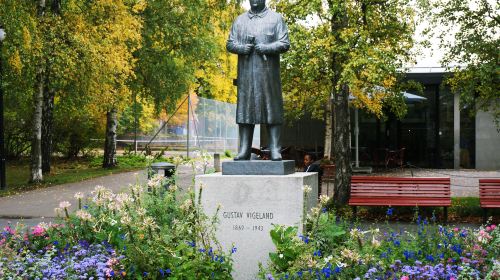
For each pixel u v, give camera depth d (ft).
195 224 23.86
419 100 83.61
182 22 94.79
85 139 115.85
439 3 57.36
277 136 26.58
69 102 79.97
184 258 22.07
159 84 99.40
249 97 26.25
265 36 26.13
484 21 56.90
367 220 46.65
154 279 21.40
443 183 47.16
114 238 24.36
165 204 25.77
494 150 105.40
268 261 24.45
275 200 24.70
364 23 51.06
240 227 24.91
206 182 25.16
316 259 21.72
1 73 65.82
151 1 92.38
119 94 79.87
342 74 46.26
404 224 44.55
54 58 67.97
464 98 58.59
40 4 71.36
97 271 21.01
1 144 68.23
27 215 48.96
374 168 102.42
